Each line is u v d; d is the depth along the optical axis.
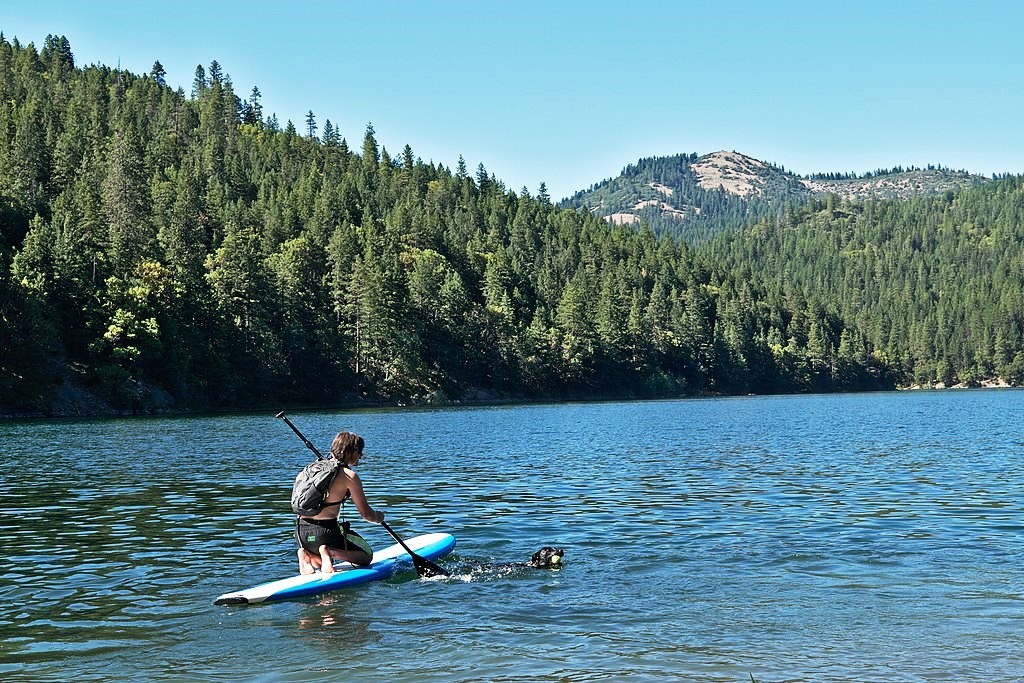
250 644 10.48
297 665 9.74
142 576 13.86
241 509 20.69
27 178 139.88
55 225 98.50
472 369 131.25
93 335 86.62
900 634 10.58
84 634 10.87
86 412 80.88
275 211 158.62
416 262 145.50
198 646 10.42
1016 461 31.38
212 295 103.44
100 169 151.62
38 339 78.12
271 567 14.48
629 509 20.23
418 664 9.73
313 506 13.39
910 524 17.95
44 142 153.25
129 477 27.42
